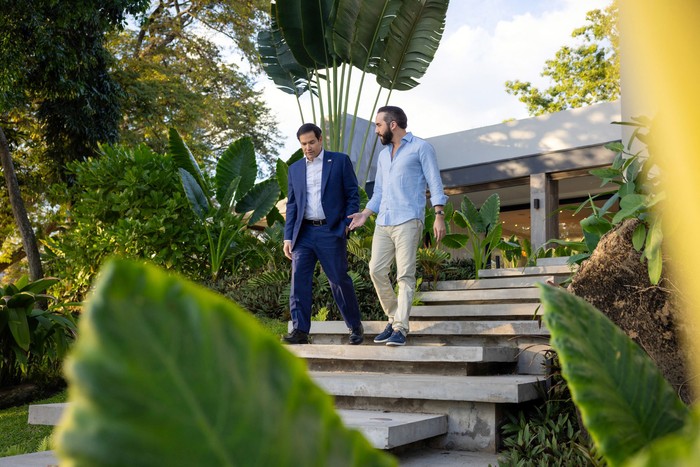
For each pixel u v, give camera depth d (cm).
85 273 887
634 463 29
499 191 1420
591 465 268
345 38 962
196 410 27
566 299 67
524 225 1616
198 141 2088
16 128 1602
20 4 1148
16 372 585
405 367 430
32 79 1307
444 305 645
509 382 339
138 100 1752
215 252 880
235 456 27
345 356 450
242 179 969
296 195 481
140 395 26
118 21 1321
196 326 27
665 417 64
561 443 308
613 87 2477
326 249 470
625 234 280
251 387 28
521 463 279
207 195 941
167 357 26
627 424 60
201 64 2030
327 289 713
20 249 1797
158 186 905
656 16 102
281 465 28
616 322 279
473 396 338
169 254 876
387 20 945
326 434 29
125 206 874
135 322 26
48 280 598
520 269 768
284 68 1074
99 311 26
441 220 458
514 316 555
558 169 1214
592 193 1415
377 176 486
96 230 899
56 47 1228
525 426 326
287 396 29
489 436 338
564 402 349
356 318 478
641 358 68
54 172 1464
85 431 25
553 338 62
